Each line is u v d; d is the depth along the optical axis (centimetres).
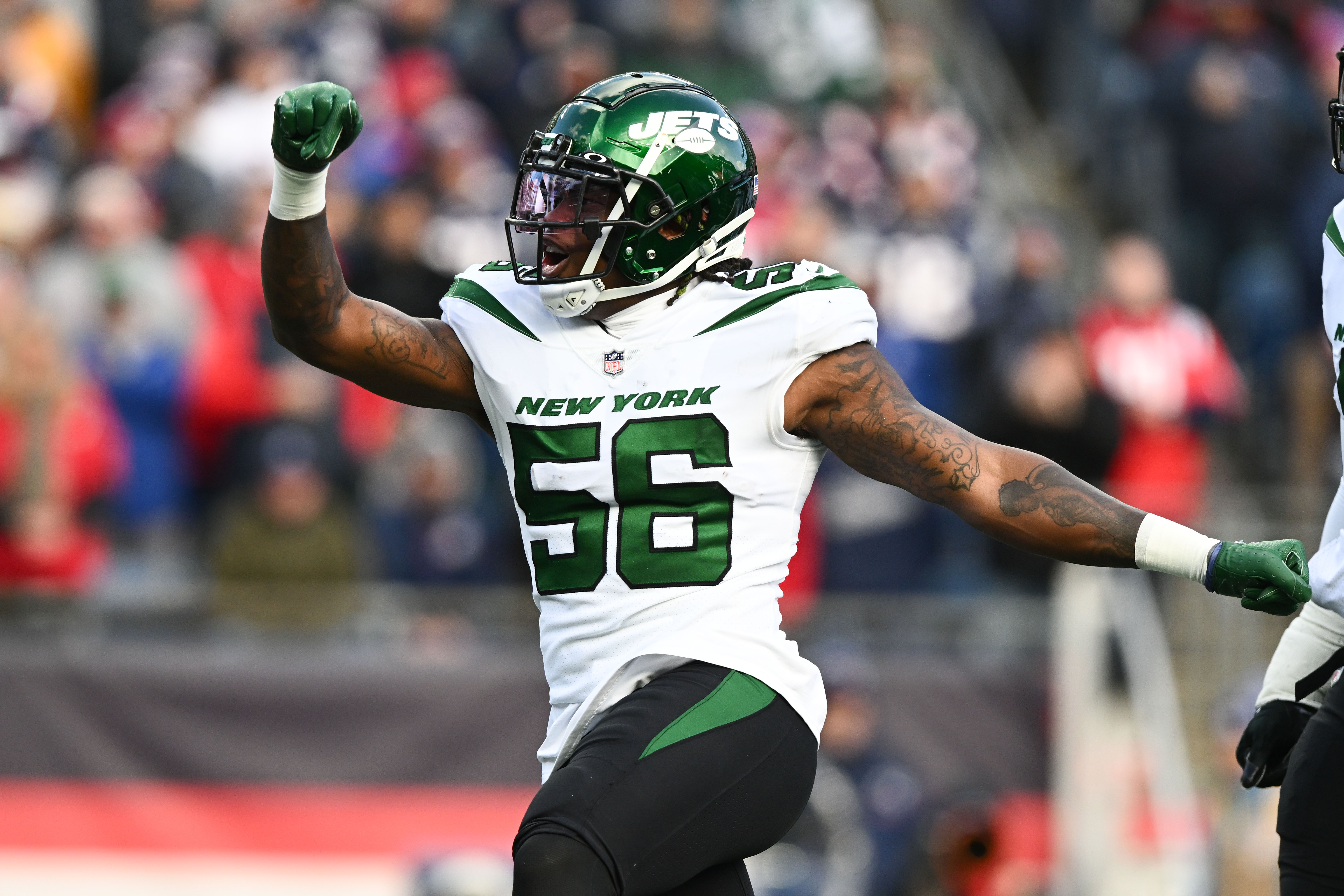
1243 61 3578
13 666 2336
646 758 1015
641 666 1066
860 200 3388
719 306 1102
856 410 1075
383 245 2842
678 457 1070
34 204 2953
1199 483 2956
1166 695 2489
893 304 3042
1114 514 1035
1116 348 2927
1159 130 3553
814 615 2536
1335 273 1096
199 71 3409
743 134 1145
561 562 1091
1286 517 2678
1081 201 3766
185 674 2361
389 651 2423
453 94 3431
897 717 2483
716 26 3684
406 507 2644
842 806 2264
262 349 2717
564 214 1098
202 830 2341
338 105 1047
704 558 1070
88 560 2544
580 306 1095
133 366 2641
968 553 2772
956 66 4028
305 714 2373
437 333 1146
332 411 2636
